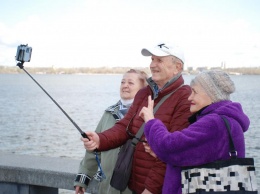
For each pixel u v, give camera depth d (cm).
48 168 416
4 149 2528
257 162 1898
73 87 17162
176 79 294
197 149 235
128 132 310
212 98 249
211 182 231
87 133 301
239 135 238
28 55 327
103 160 347
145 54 302
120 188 304
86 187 363
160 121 263
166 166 275
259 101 7450
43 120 4372
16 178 428
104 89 15112
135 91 364
